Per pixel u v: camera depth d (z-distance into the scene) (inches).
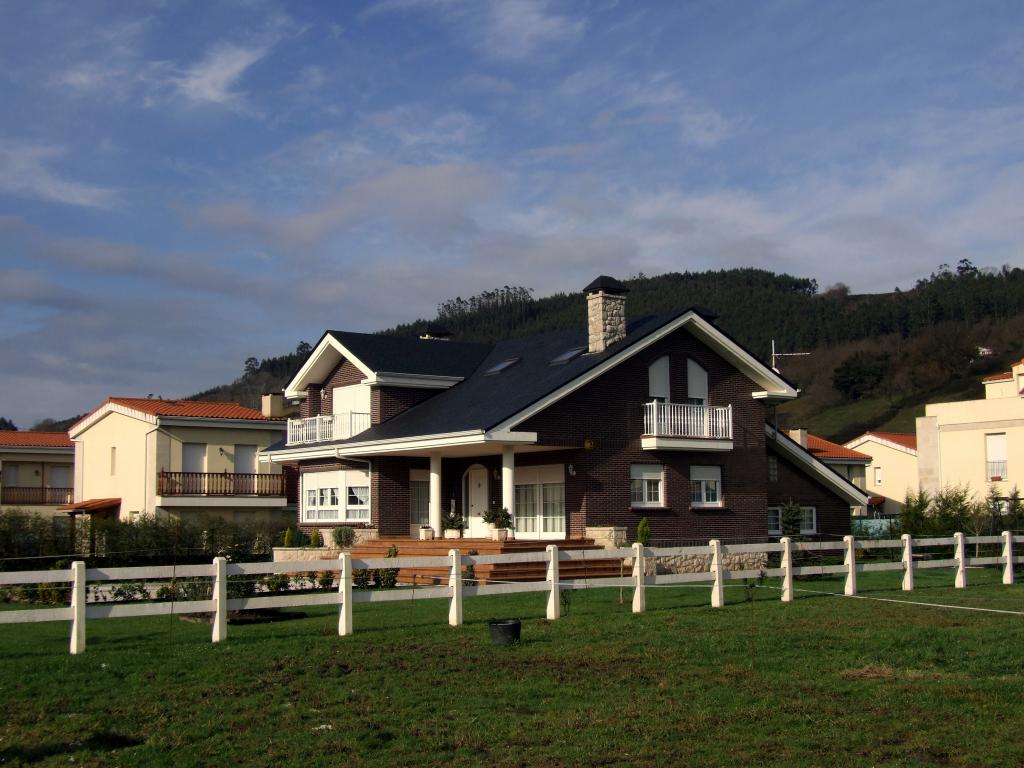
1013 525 1283.2
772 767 365.7
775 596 797.9
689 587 890.7
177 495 1652.3
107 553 1255.5
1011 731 408.5
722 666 524.7
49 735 403.5
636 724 418.3
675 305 5246.1
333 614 708.0
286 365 4896.7
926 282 5413.4
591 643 580.1
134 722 422.9
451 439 1072.2
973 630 623.5
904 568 840.9
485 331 5251.0
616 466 1136.2
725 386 1239.5
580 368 1120.8
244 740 399.2
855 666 526.9
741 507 1227.9
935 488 1637.6
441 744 392.5
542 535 1157.7
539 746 390.6
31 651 552.7
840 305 5226.4
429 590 637.3
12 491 1972.2
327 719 426.9
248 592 800.9
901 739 399.9
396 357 1318.9
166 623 674.2
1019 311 4163.4
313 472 1366.9
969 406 1617.9
